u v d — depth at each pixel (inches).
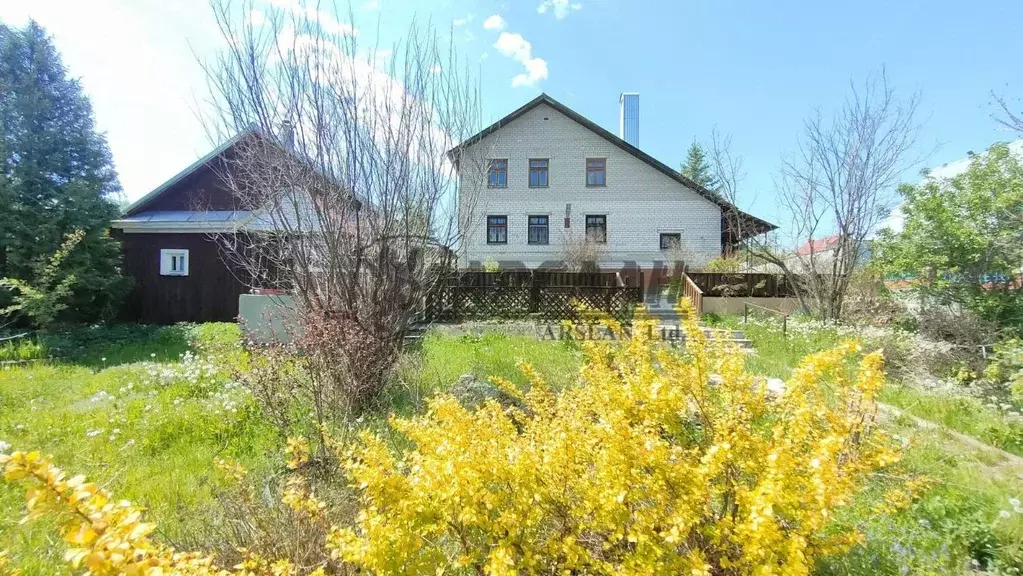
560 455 61.1
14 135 398.9
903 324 371.2
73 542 38.4
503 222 740.7
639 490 57.4
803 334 353.7
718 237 717.9
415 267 208.5
